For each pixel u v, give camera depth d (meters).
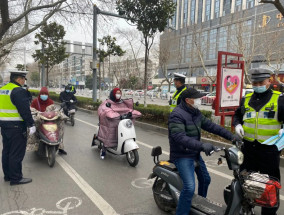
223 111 7.57
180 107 3.03
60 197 3.85
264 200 2.50
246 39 22.56
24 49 23.78
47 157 5.48
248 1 42.56
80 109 15.70
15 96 4.03
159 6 11.11
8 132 4.15
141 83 55.81
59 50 22.97
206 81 46.78
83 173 4.88
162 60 33.50
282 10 6.49
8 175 4.45
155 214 3.36
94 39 15.19
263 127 2.99
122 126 5.30
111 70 41.12
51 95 22.12
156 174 3.34
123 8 11.50
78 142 7.38
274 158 3.01
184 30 41.28
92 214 3.37
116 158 5.88
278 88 19.42
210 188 4.18
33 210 3.46
